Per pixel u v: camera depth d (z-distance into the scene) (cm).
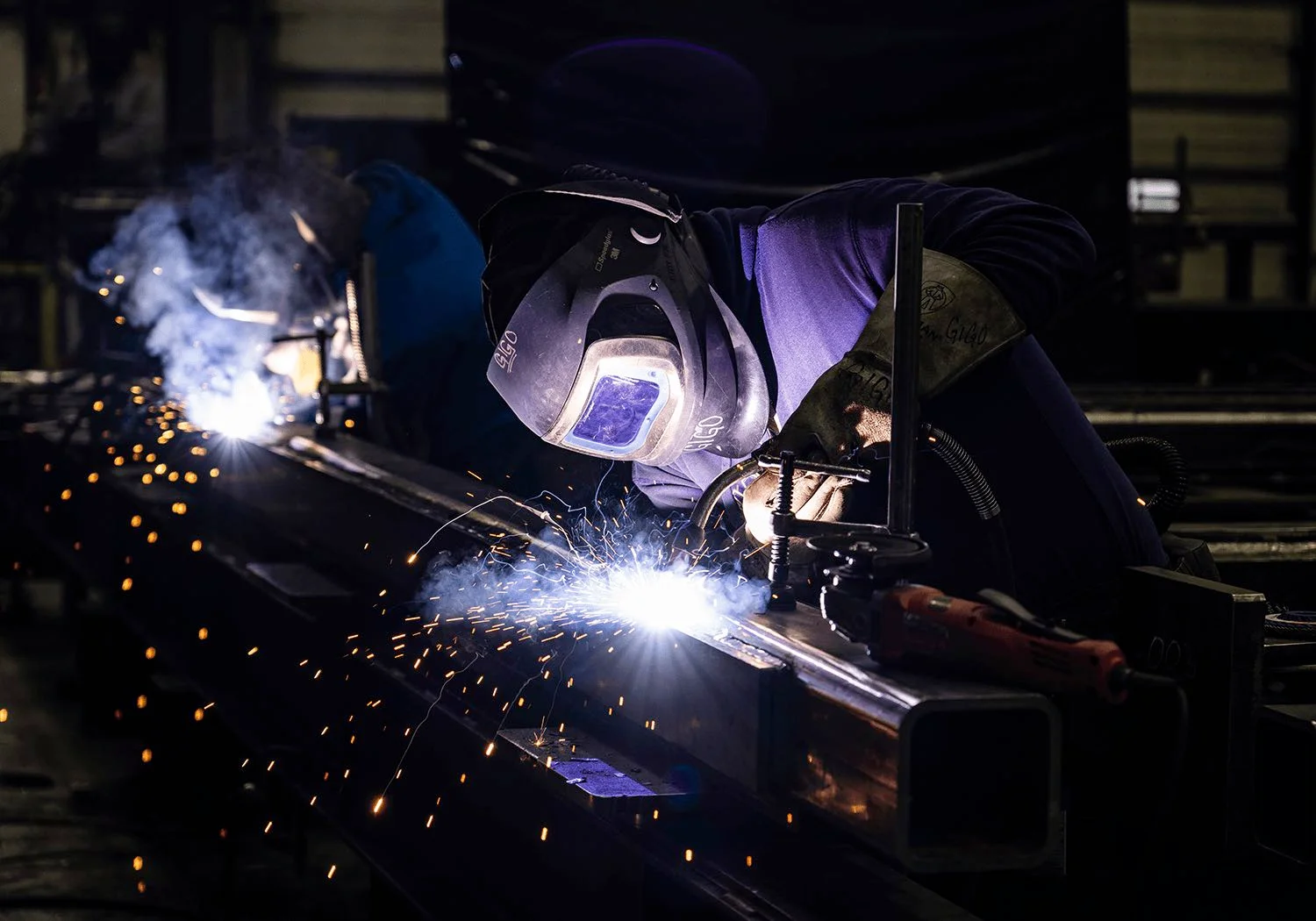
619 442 198
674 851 182
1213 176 1221
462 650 250
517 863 227
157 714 452
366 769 289
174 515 435
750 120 813
